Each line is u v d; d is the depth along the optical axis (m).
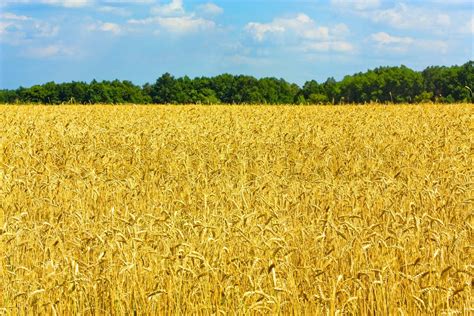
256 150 19.30
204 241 7.70
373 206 10.74
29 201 12.07
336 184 12.72
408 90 74.12
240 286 7.10
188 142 21.28
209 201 10.98
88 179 13.07
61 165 17.19
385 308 6.80
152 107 39.16
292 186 12.48
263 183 11.87
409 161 16.73
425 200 11.07
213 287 7.12
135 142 21.44
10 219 9.23
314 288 7.08
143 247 7.45
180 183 13.63
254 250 7.88
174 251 7.31
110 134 23.38
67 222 10.61
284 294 6.88
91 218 9.96
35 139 21.75
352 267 7.23
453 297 7.04
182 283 7.06
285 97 82.44
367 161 16.97
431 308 6.79
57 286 7.02
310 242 8.34
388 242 8.66
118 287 6.89
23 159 17.45
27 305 6.94
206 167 16.62
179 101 77.88
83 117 30.52
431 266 7.51
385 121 28.34
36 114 32.41
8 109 36.31
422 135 22.94
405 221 8.69
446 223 9.38
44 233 9.02
